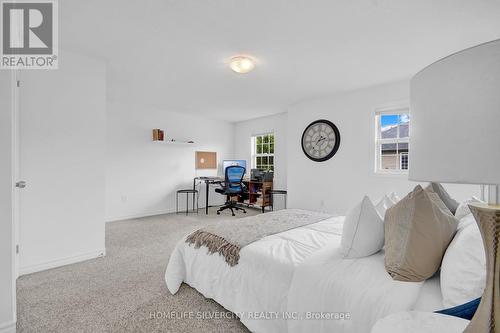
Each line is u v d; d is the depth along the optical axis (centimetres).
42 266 230
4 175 140
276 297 135
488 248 56
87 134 260
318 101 421
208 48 243
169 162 534
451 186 296
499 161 42
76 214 252
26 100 223
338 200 395
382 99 348
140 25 203
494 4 172
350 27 204
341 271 122
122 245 307
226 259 163
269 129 571
